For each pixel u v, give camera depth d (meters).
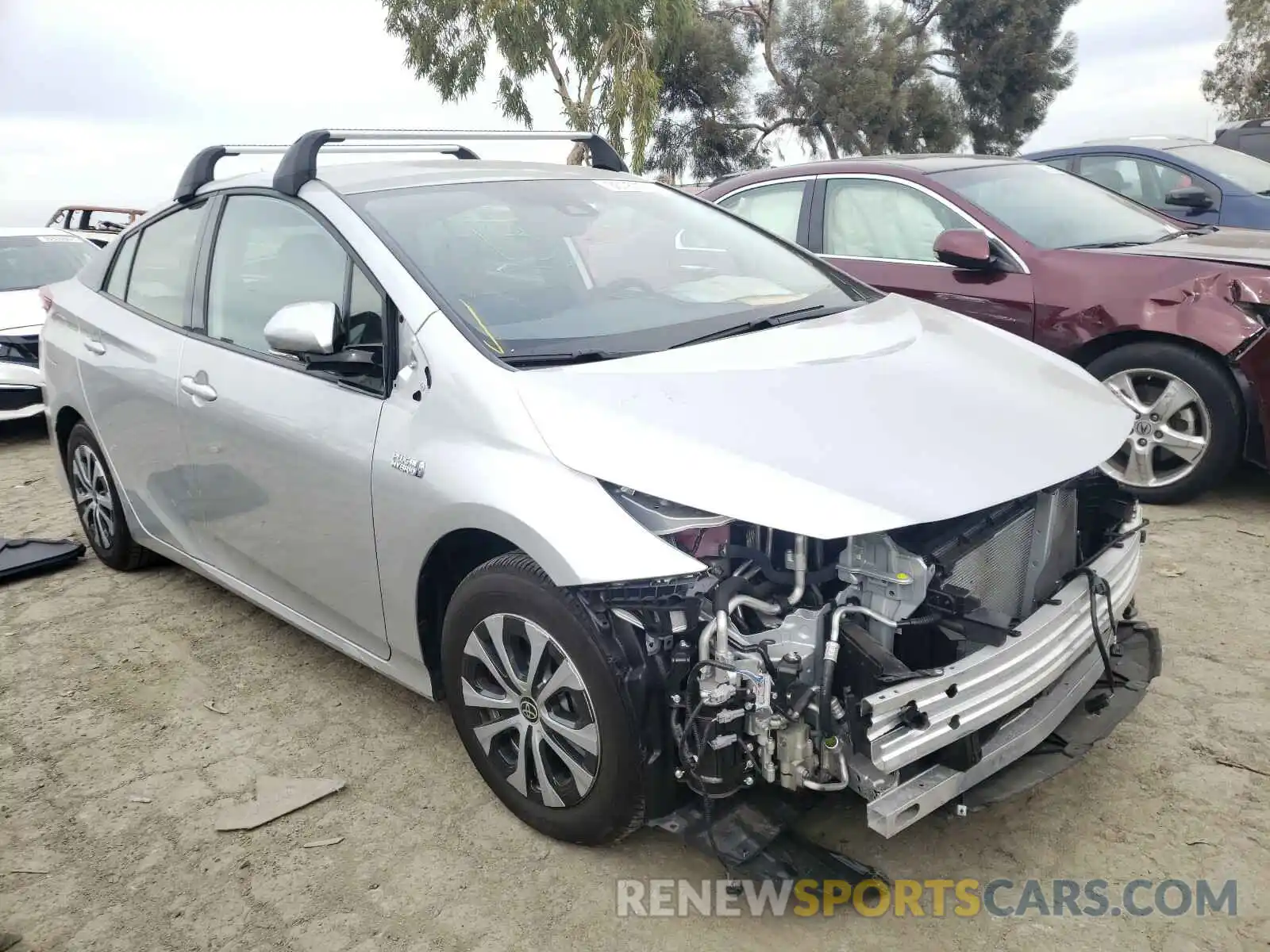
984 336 3.32
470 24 20.39
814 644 2.23
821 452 2.33
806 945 2.35
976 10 31.80
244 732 3.38
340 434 2.95
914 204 5.68
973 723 2.27
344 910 2.53
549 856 2.69
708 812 2.39
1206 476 4.79
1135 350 4.86
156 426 3.85
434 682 2.98
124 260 4.36
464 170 3.56
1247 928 2.34
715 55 28.41
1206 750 3.01
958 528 2.44
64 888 2.66
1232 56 34.72
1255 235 5.46
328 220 3.17
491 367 2.63
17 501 6.26
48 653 4.01
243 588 3.79
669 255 3.46
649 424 2.40
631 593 2.29
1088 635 2.66
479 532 2.62
